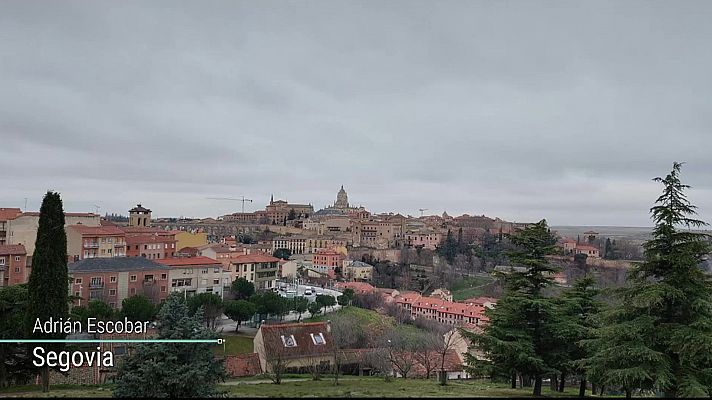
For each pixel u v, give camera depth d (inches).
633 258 7042.3
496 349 1184.8
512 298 1210.6
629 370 925.2
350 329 2891.2
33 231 3956.7
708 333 912.3
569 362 1157.7
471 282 6865.2
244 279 3809.1
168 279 3516.2
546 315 1234.6
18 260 3297.2
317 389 1336.1
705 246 959.0
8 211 4323.3
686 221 996.6
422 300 4714.6
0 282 3213.6
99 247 3978.8
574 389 1742.1
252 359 1994.3
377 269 7362.2
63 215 1407.5
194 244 5684.1
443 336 2726.4
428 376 2042.3
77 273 3006.9
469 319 4173.2
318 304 3656.5
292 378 1824.6
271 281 4618.6
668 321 987.3
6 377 1472.7
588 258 6683.1
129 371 1002.7
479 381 1995.6
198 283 3735.2
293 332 2191.2
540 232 1294.3
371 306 4404.5
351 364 2192.4
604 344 1020.5
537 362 1162.0
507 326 1251.2
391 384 1556.3
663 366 921.5
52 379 1573.6
